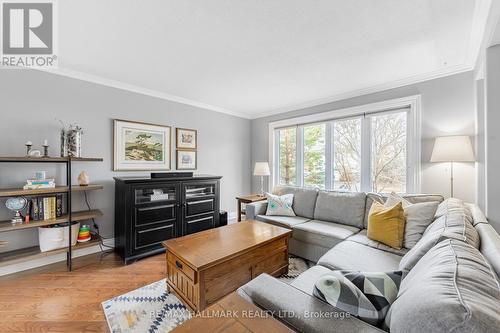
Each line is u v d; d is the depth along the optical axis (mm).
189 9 1623
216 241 2029
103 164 2936
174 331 771
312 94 3510
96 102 2879
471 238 1177
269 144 4574
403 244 2035
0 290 2020
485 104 1726
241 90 3352
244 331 769
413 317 630
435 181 2701
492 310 575
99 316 1689
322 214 3000
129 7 1600
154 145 3416
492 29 1532
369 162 3295
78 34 1926
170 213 2979
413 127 2848
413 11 1642
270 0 1537
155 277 2270
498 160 1672
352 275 1004
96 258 2725
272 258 2160
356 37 1977
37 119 2484
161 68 2605
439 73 2648
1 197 2297
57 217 2416
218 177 3512
